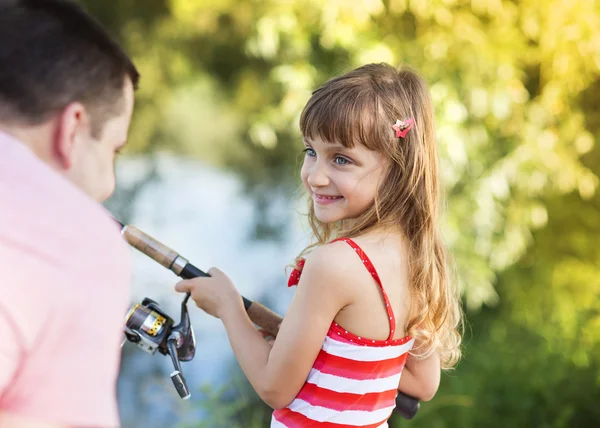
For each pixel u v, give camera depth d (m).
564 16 3.94
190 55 7.09
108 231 1.01
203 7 6.48
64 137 1.06
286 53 4.39
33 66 1.04
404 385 1.80
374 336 1.56
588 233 4.50
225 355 4.64
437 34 4.06
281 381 1.56
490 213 4.02
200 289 1.71
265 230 6.93
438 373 1.82
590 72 4.11
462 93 4.02
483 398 3.22
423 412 3.14
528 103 4.16
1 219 0.94
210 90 7.86
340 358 1.56
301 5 4.18
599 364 3.32
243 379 3.86
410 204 1.67
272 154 6.87
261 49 4.33
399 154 1.62
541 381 3.21
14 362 0.91
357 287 1.54
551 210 4.51
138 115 8.06
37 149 1.06
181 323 1.67
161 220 7.17
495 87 3.95
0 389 0.91
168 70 7.27
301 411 1.59
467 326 4.20
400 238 1.64
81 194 1.02
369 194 1.61
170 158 8.60
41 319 0.92
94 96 1.08
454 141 3.80
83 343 0.94
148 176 8.24
